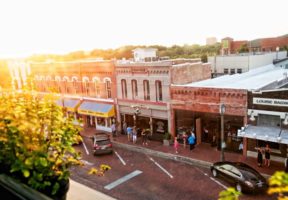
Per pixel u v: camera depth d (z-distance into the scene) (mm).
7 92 4070
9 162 3217
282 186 2455
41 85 38312
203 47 84625
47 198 2391
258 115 19828
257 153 19922
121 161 21453
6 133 3221
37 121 3514
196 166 19609
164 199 15055
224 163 17094
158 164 20453
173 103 24844
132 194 15750
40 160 3129
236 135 21469
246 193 14945
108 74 29938
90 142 27062
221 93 21453
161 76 25359
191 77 27078
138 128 28266
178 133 25375
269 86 23047
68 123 4047
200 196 15172
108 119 30906
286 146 18594
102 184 17188
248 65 38531
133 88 28031
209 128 23891
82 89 33281
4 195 2697
